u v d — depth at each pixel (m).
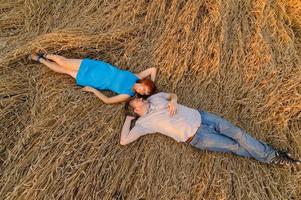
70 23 3.87
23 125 3.38
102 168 3.18
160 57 3.68
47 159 3.18
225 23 3.77
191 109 3.38
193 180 3.22
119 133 3.38
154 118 3.34
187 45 3.70
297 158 3.43
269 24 3.92
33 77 3.58
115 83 3.53
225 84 3.65
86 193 3.07
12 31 3.92
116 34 3.75
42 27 3.93
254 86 3.65
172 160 3.30
